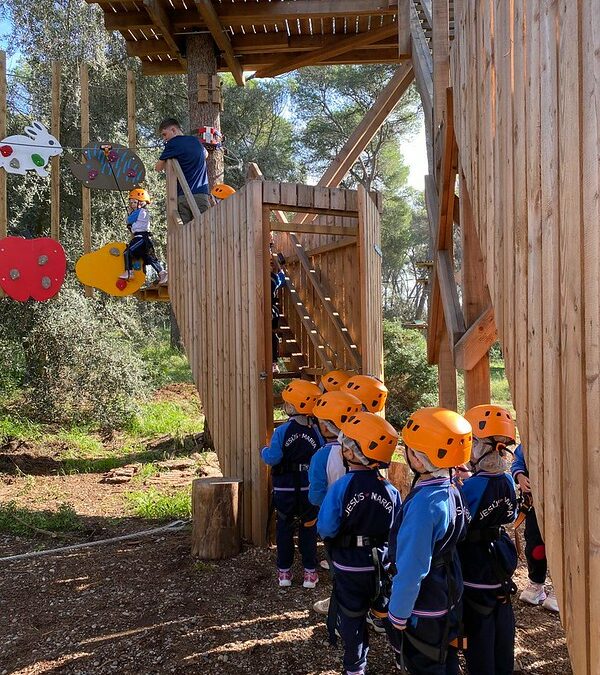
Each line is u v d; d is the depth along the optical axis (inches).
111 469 369.1
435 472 104.2
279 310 330.0
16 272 273.4
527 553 166.1
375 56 421.7
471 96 132.2
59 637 158.4
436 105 187.0
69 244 495.8
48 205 513.3
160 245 575.8
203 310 261.9
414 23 300.0
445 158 168.1
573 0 70.4
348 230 243.4
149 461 389.4
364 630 124.1
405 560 99.0
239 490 214.7
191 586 186.4
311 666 138.3
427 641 101.6
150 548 224.4
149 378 571.5
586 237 67.7
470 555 115.6
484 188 120.2
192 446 422.9
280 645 148.1
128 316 537.6
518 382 97.1
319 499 156.3
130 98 296.5
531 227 88.1
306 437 181.0
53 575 201.6
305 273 304.3
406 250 1658.5
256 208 217.0
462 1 141.5
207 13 331.0
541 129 82.8
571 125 71.8
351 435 124.3
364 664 124.6
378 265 276.1
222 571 197.5
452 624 101.9
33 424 454.9
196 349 270.4
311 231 234.4
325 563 200.1
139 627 161.2
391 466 235.8
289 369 317.1
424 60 270.7
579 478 70.7
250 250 219.8
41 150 273.4
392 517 123.7
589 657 69.7
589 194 66.7
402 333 522.0
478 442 119.3
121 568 204.7
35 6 589.0
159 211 590.6
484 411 120.6
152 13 333.1
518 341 96.4
